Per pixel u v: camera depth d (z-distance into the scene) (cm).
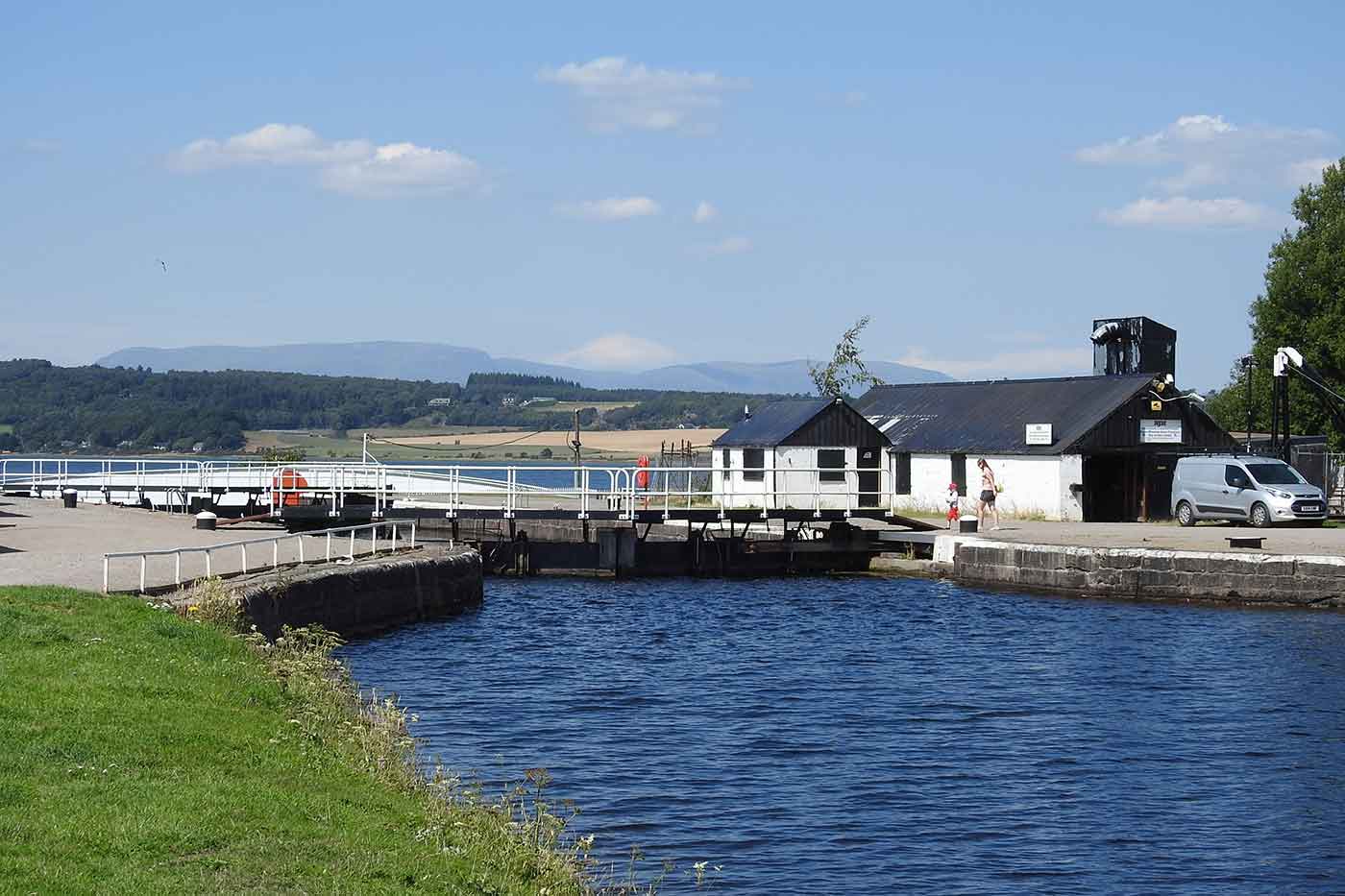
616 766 2342
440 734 2573
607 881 1756
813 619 4200
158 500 6212
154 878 1259
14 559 3450
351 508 5409
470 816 1652
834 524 5600
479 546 5484
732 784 2242
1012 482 6300
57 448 16462
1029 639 3725
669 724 2681
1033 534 5141
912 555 5481
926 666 3341
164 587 2944
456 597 4341
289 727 1898
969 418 6794
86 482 6469
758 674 3234
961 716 2758
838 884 1792
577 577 5472
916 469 6762
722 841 1950
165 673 2034
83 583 2936
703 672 3259
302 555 3684
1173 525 5619
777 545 5519
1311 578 4134
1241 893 1780
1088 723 2691
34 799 1430
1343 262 8212
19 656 2006
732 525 5500
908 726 2673
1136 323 7262
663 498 6831
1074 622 3988
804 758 2417
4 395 17838
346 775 1748
